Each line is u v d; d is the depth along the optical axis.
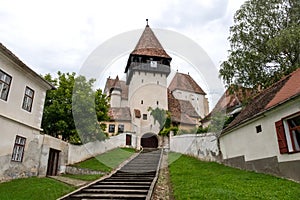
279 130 9.17
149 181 7.91
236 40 17.42
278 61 16.06
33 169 11.66
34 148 11.92
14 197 6.84
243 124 11.84
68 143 14.39
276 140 9.43
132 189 7.12
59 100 16.64
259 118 10.63
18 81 11.17
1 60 10.09
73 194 6.61
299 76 10.41
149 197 5.94
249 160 11.26
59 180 10.27
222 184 7.72
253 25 17.14
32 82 12.27
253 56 16.17
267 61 16.56
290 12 16.70
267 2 17.11
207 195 6.11
